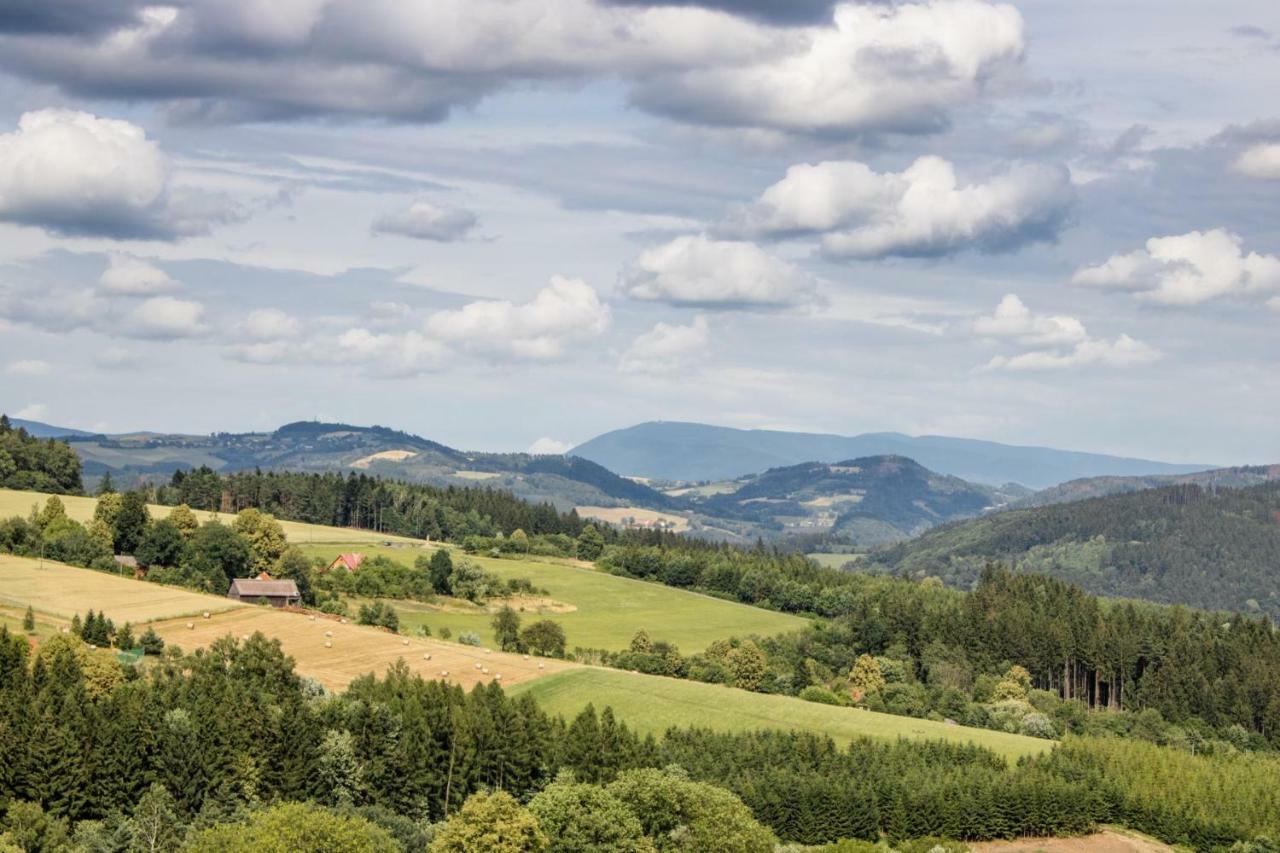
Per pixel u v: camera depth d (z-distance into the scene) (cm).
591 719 14000
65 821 10912
